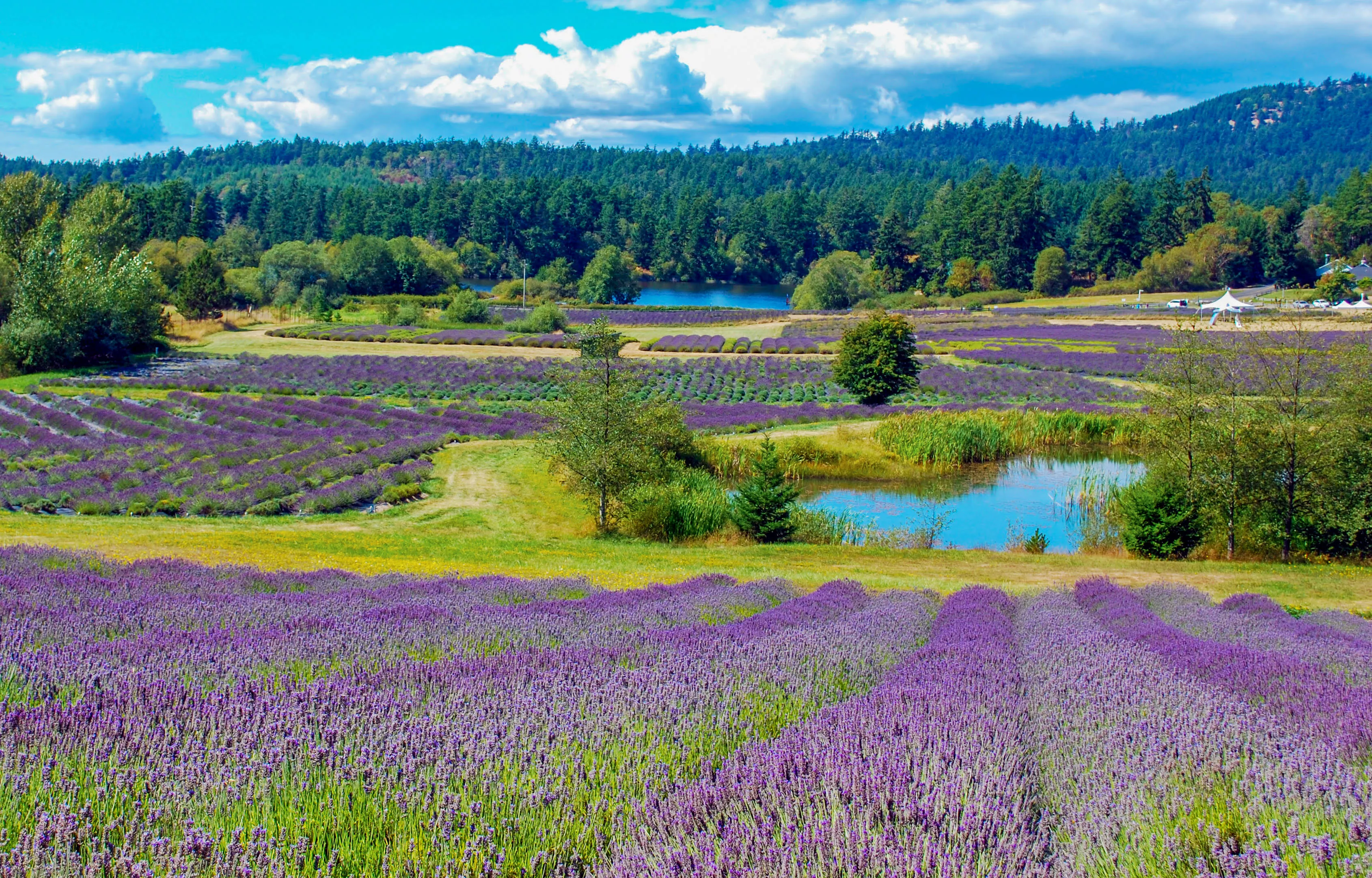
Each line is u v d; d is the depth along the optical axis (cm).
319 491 3262
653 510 3180
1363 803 497
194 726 594
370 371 6862
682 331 10719
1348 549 2847
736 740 653
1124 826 490
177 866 397
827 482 4119
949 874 407
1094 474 4231
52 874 385
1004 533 3297
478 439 4419
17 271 7588
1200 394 2917
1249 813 492
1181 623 1612
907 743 596
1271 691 946
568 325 11244
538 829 459
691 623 1325
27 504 2964
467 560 2408
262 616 1142
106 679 694
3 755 497
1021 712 764
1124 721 708
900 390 5769
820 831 443
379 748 563
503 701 702
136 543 2350
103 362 7394
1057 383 6406
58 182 10869
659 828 469
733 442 4328
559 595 1712
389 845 449
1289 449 2817
